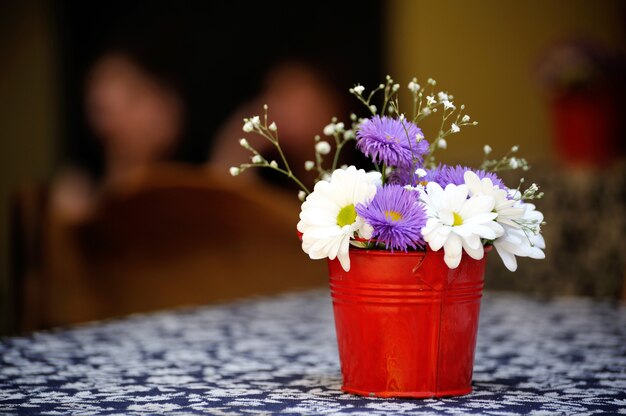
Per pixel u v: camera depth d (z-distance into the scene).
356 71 5.16
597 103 3.43
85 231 2.90
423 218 1.19
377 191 1.22
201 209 2.88
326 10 5.21
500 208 1.20
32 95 5.91
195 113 5.45
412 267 1.23
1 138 6.04
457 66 5.20
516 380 1.40
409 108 5.11
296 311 2.29
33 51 5.89
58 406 1.18
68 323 2.91
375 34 5.14
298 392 1.30
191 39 5.45
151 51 5.56
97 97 5.69
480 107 5.25
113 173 5.70
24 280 2.94
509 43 5.35
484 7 5.30
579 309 2.31
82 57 5.75
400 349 1.25
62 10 5.79
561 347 1.74
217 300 2.90
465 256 1.24
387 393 1.25
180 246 2.89
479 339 1.85
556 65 3.50
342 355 1.29
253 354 1.67
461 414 1.12
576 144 3.46
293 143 5.21
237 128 5.33
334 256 1.21
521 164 1.38
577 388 1.33
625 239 2.86
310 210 1.22
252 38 5.32
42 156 5.87
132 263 2.90
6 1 5.91
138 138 5.62
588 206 2.89
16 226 2.95
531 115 5.35
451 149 5.01
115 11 5.66
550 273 2.93
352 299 1.26
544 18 5.42
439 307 1.24
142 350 1.70
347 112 5.17
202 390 1.31
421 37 5.13
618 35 5.45
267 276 2.92
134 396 1.26
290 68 5.27
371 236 1.21
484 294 2.69
